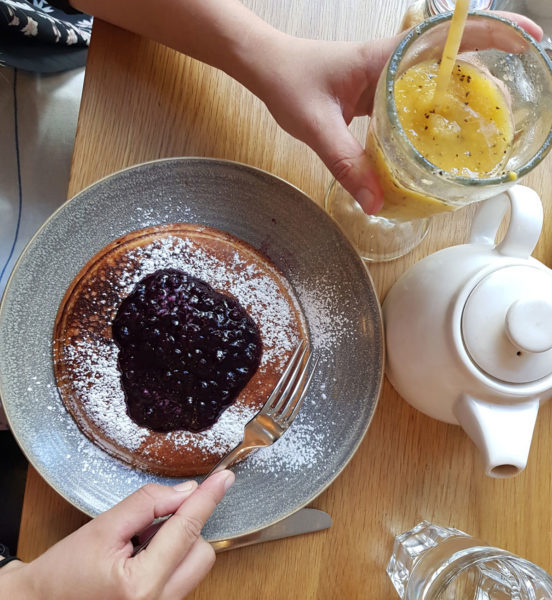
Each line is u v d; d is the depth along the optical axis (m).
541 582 0.37
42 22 0.53
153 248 0.40
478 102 0.33
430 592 0.37
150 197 0.40
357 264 0.41
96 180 0.41
